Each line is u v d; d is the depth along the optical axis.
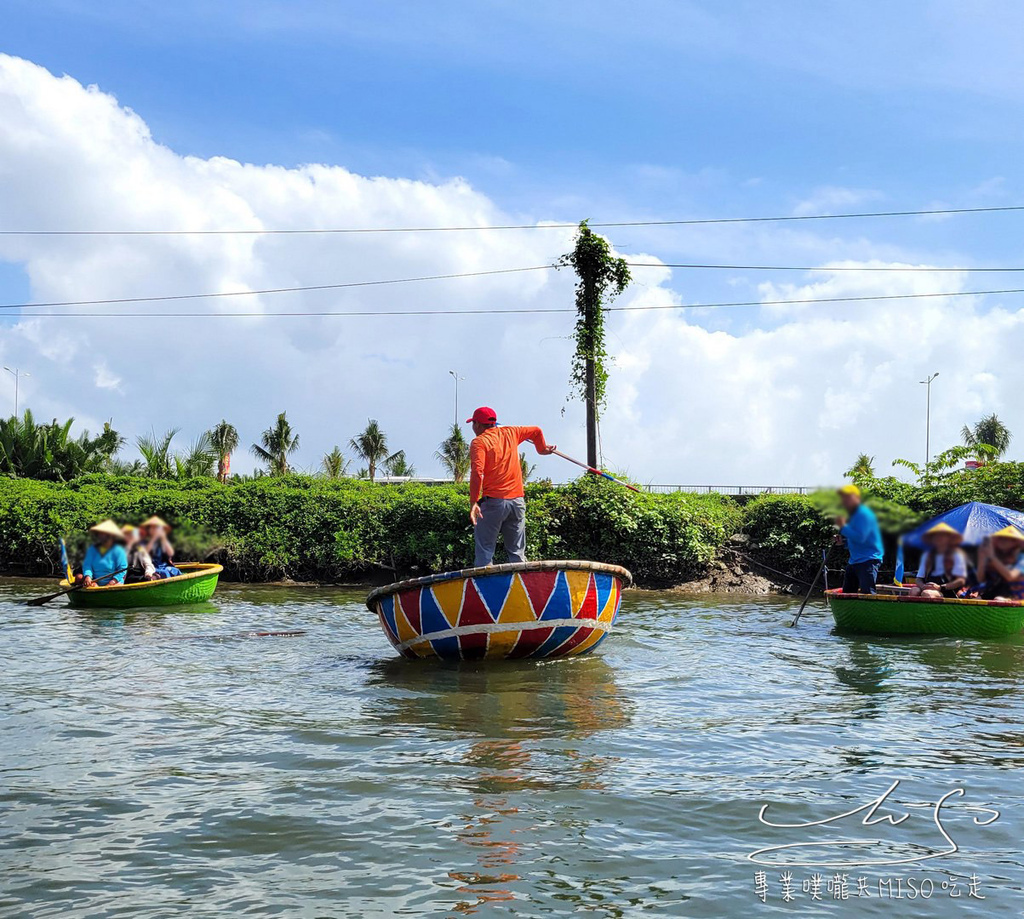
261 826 4.60
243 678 8.54
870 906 3.75
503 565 8.95
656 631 12.11
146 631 11.80
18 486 22.50
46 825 4.63
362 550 19.36
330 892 3.88
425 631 9.24
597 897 3.83
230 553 19.86
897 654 10.05
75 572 16.19
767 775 5.43
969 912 3.71
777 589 18.48
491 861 4.19
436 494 20.03
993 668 9.16
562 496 19.47
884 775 5.43
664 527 18.73
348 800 4.98
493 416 10.00
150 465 34.28
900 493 18.11
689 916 3.67
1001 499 17.11
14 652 9.99
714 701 7.53
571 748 6.02
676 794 5.07
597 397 22.42
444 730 6.50
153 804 4.93
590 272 22.59
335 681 8.38
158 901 3.80
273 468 52.53
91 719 6.84
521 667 9.12
